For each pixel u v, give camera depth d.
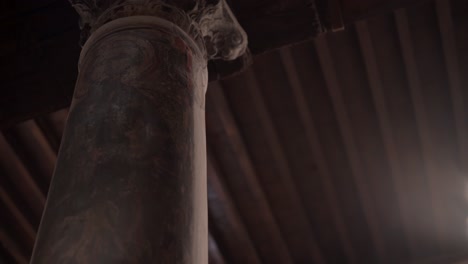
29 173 9.36
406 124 9.84
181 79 3.70
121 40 3.80
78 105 3.46
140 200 2.82
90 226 2.69
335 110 9.53
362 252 11.79
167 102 3.44
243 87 9.12
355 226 11.39
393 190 10.74
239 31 4.87
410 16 8.55
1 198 9.52
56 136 9.09
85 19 4.36
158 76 3.57
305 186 10.61
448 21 8.45
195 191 3.17
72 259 2.57
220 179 10.05
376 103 9.45
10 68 6.14
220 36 4.79
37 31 6.17
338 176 10.55
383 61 9.05
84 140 3.15
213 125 9.50
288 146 10.04
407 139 10.02
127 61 3.62
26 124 8.69
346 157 10.24
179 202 2.97
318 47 8.77
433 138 9.93
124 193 2.83
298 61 8.99
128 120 3.21
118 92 3.39
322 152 10.14
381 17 8.47
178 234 2.83
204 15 4.50
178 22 4.11
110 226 2.69
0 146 8.82
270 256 11.52
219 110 9.27
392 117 9.74
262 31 5.54
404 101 9.55
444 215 11.08
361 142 10.08
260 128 9.64
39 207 9.88
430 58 9.04
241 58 5.38
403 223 11.28
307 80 9.27
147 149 3.09
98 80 3.53
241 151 9.77
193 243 2.92
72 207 2.80
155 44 3.79
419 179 10.54
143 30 3.89
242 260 11.38
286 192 10.55
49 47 6.10
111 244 2.62
